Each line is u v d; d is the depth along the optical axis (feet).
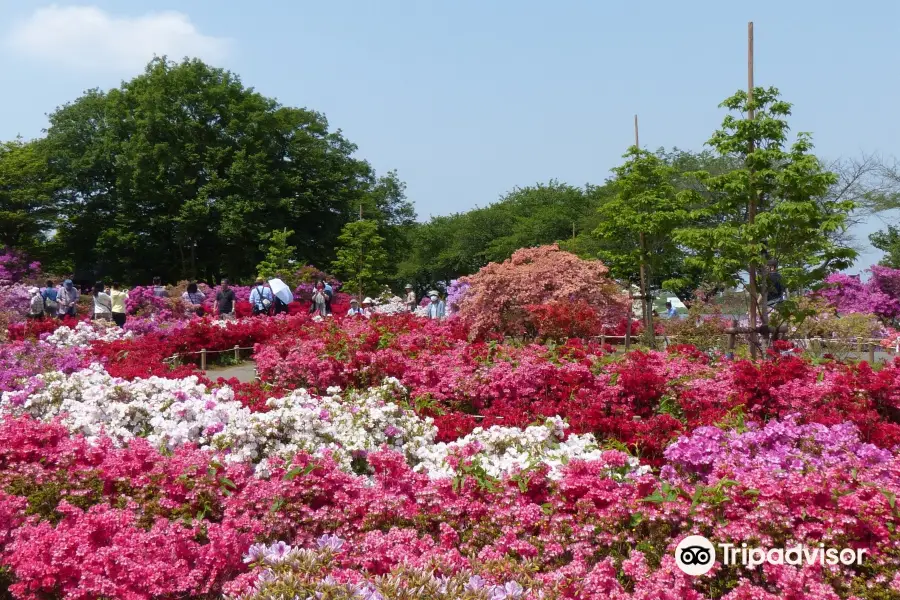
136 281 137.49
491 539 15.30
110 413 23.39
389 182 184.24
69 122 140.36
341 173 148.87
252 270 135.85
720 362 31.89
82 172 135.54
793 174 36.83
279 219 133.69
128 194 131.85
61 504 15.42
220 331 52.44
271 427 20.40
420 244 187.93
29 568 13.66
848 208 37.70
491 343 34.65
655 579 13.16
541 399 27.66
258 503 15.81
